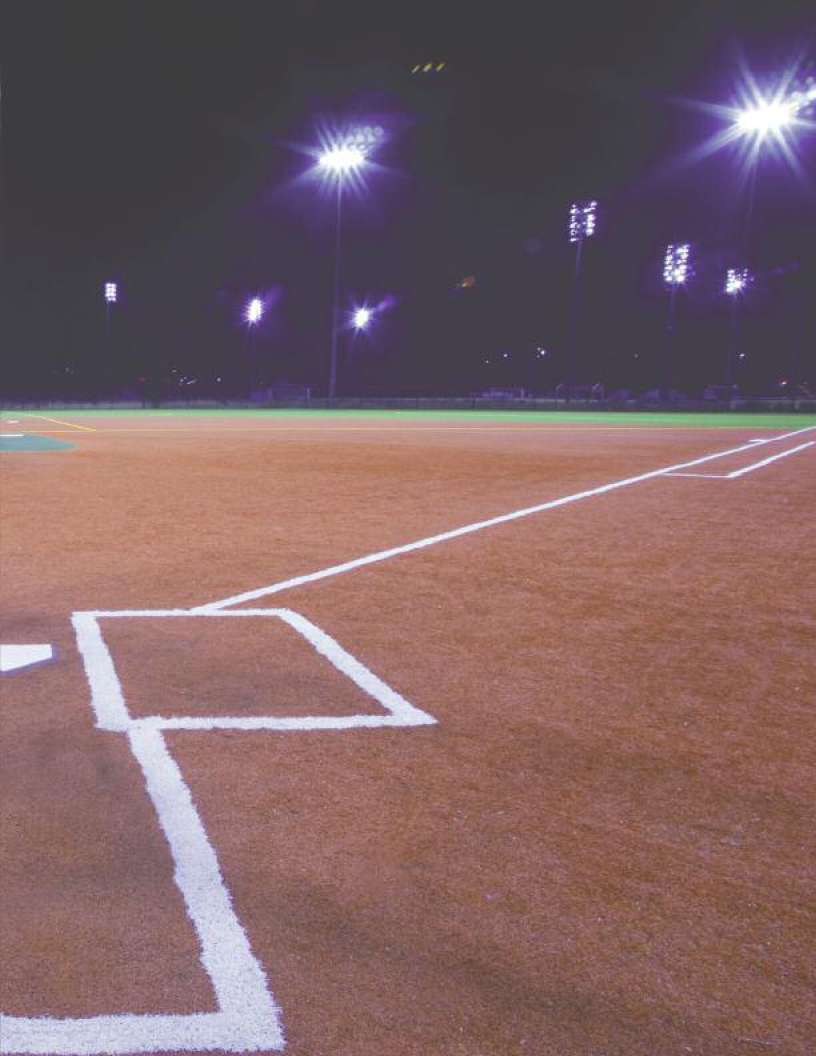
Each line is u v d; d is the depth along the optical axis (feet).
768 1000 6.01
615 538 24.32
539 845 7.98
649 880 7.41
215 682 12.32
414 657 13.57
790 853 7.89
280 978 6.21
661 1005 5.95
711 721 11.03
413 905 7.04
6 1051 5.54
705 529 25.88
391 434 78.64
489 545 23.20
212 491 34.68
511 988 6.11
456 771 9.52
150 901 7.09
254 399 197.67
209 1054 5.56
